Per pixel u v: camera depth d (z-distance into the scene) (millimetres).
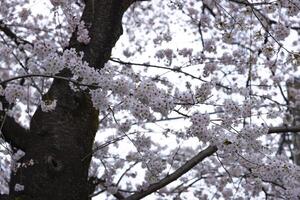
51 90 3316
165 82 4840
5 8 6066
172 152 6055
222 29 4312
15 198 2961
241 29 4199
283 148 7254
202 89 2869
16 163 3197
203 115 2697
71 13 3564
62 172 3039
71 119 3227
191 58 4637
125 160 5309
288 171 3264
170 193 5531
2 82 2555
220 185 5965
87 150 3262
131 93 2555
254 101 2873
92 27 3654
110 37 3650
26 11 5297
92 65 3455
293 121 5840
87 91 3250
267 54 3623
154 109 2504
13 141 3340
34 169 3033
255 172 3402
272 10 3869
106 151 4781
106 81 2521
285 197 4574
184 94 2797
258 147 2947
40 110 3338
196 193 6168
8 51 3279
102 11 3729
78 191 3086
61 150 3107
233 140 2816
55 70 2527
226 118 2787
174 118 3854
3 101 3412
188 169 3576
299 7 3604
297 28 5668
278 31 3559
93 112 3354
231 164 5262
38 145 3137
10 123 3344
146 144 3520
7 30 4613
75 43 3576
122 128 3373
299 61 3338
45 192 2963
